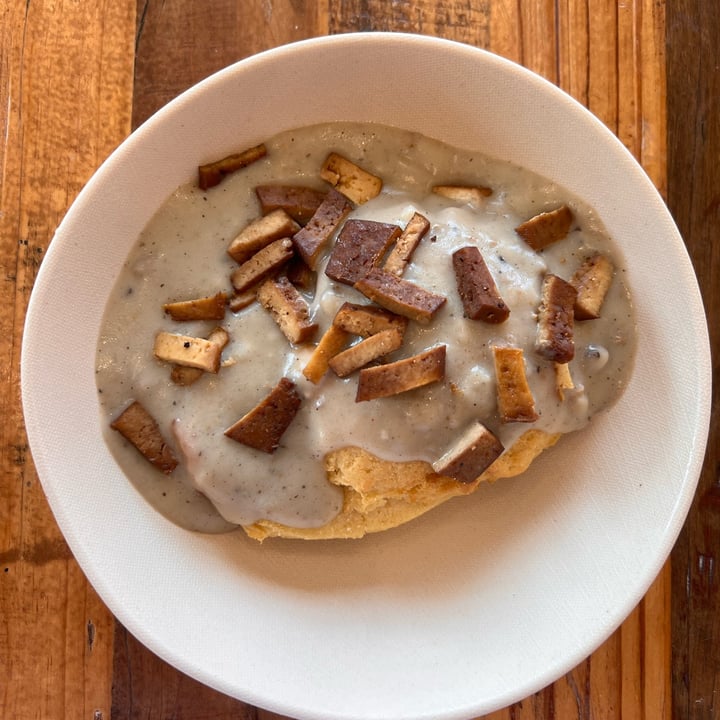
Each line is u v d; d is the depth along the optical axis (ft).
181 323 1.02
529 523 1.06
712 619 1.12
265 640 1.02
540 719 1.10
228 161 1.02
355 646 1.03
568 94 1.05
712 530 1.13
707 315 1.13
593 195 1.01
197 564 1.03
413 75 0.99
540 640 1.01
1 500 1.08
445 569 1.07
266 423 0.98
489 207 1.04
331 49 0.96
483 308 0.95
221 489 1.00
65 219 0.96
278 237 1.02
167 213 1.02
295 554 1.07
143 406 1.01
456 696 0.99
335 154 1.03
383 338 0.96
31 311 0.96
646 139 1.12
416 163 1.05
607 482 1.03
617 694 1.11
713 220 1.12
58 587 1.09
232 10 1.09
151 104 1.09
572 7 1.11
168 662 0.98
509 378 0.95
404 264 0.99
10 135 1.08
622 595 0.99
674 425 0.99
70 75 1.09
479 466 0.96
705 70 1.13
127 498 1.01
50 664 1.08
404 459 0.98
